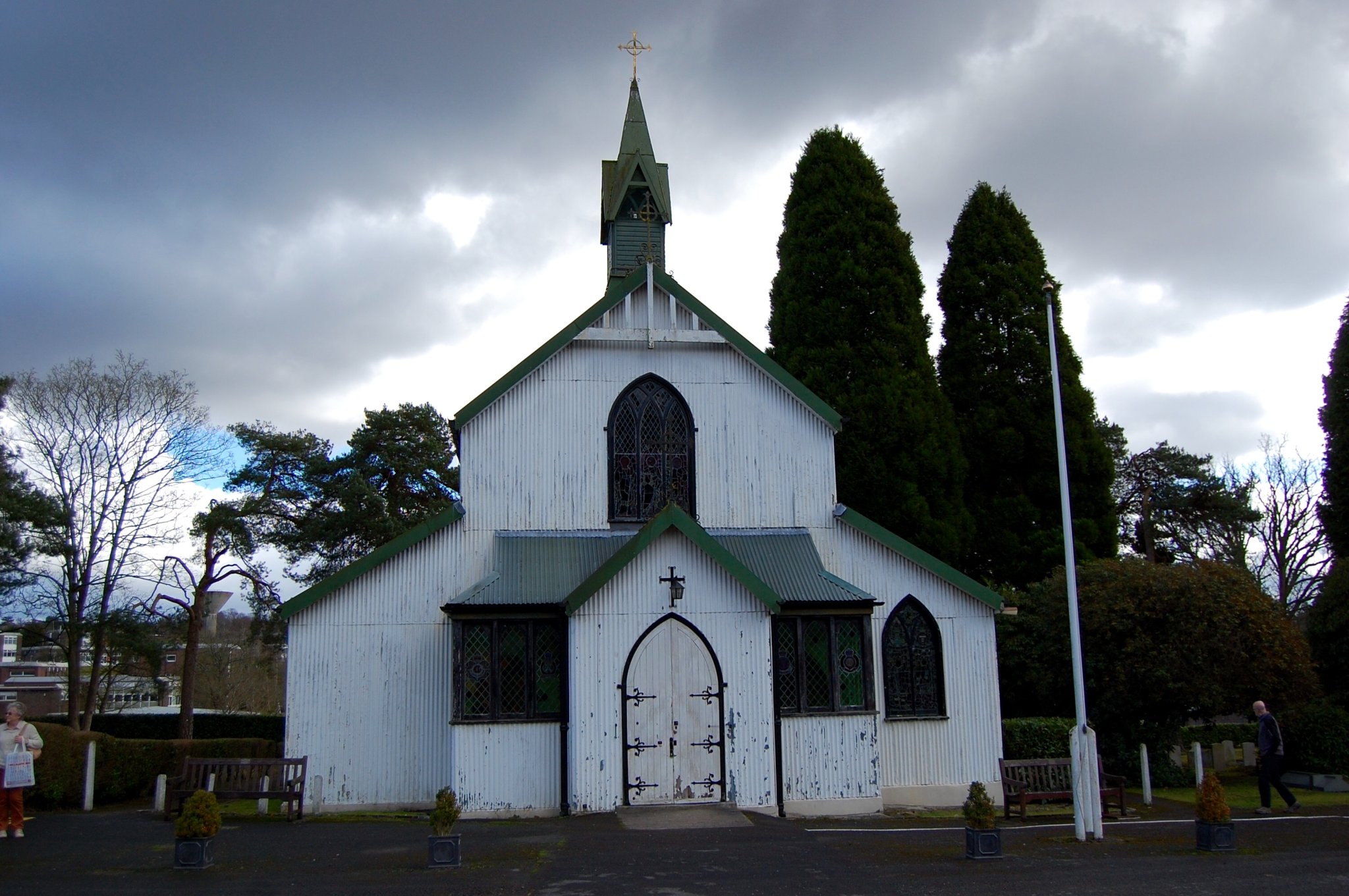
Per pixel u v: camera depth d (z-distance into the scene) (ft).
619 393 77.41
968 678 76.13
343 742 70.23
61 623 125.80
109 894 40.14
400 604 72.33
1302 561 176.45
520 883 42.57
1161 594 82.94
